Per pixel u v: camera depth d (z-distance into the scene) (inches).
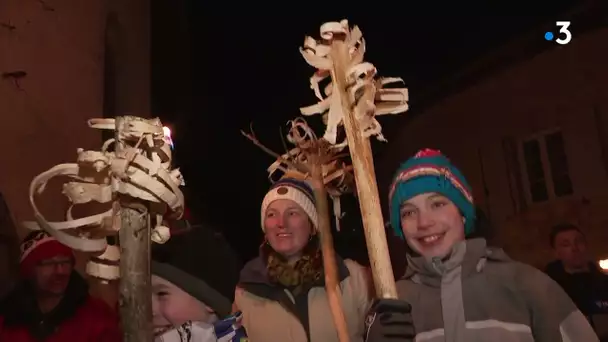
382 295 46.6
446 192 58.7
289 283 68.7
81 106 152.9
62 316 69.6
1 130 132.2
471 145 245.9
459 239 58.7
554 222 216.7
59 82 148.3
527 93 229.3
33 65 142.6
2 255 97.8
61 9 153.3
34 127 139.3
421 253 59.4
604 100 206.1
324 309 67.0
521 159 230.2
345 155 68.9
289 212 69.4
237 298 70.3
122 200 39.1
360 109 50.7
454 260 57.9
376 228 47.6
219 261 60.7
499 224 234.5
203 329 55.2
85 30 159.8
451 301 56.9
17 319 68.6
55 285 70.0
